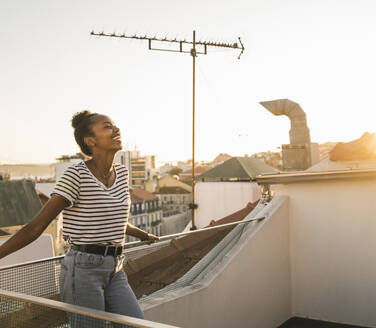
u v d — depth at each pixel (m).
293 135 14.84
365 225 4.68
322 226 4.94
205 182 13.43
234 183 12.90
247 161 14.59
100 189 1.59
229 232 4.21
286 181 5.04
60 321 1.39
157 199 75.12
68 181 1.50
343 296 4.78
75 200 1.54
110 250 1.60
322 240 4.94
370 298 4.62
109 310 1.70
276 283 4.77
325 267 4.91
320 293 4.94
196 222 13.39
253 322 4.27
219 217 13.02
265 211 4.98
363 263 4.68
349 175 4.62
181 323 3.27
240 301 4.09
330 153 7.87
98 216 1.57
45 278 2.28
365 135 7.75
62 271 1.63
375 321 4.59
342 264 4.80
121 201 1.66
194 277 3.65
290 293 5.08
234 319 3.96
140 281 3.05
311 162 14.04
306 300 5.03
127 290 1.72
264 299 4.51
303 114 14.77
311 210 5.02
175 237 3.39
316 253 4.97
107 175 1.71
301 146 14.02
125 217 1.68
